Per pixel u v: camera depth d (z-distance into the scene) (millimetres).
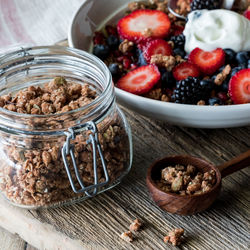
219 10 979
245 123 856
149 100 850
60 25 1117
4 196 802
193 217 798
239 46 959
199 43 960
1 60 798
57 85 809
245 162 817
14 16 1145
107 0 1021
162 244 778
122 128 805
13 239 854
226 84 917
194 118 850
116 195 817
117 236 785
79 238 783
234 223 793
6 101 799
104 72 785
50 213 803
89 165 781
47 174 775
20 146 771
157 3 1045
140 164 847
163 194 784
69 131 754
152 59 926
